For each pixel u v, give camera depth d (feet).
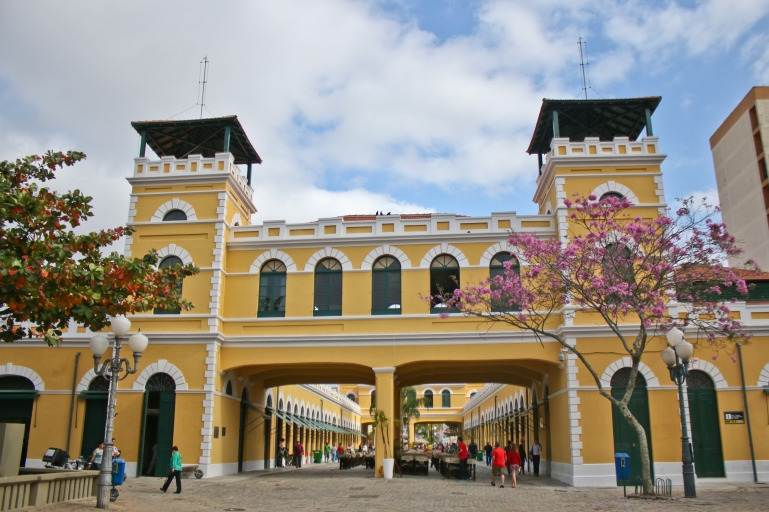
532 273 69.92
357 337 86.53
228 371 90.27
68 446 85.30
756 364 80.64
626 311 68.28
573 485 76.89
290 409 134.00
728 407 79.41
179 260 90.58
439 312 87.20
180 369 86.17
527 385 108.88
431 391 254.88
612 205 68.69
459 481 83.71
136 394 85.81
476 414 214.28
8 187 47.37
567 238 84.17
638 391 80.02
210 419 84.43
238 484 75.87
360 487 73.26
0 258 43.06
